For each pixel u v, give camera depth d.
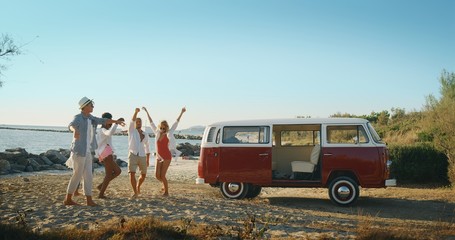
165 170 10.74
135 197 10.13
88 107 8.59
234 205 9.88
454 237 6.67
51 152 30.62
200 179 11.38
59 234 5.79
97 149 9.82
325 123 10.91
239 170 11.17
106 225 6.64
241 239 6.08
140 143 10.40
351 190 10.47
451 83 19.53
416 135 19.95
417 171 14.98
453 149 14.34
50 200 9.34
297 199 11.85
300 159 12.30
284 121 11.21
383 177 10.38
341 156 10.59
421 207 10.48
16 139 79.62
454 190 13.44
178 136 113.38
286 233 6.62
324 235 6.38
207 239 6.04
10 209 8.09
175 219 7.48
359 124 10.72
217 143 11.40
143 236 5.84
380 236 6.32
